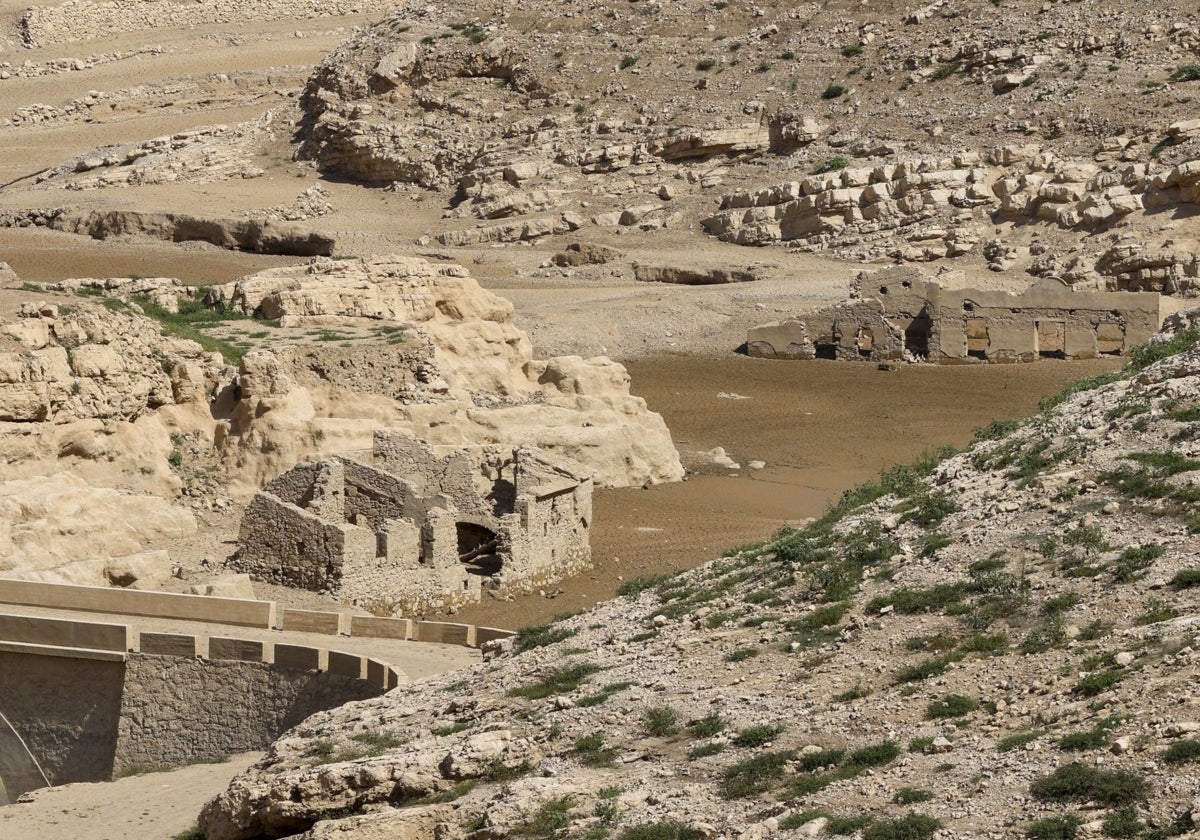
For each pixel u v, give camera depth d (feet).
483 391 249.96
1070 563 104.99
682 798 90.99
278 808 100.32
